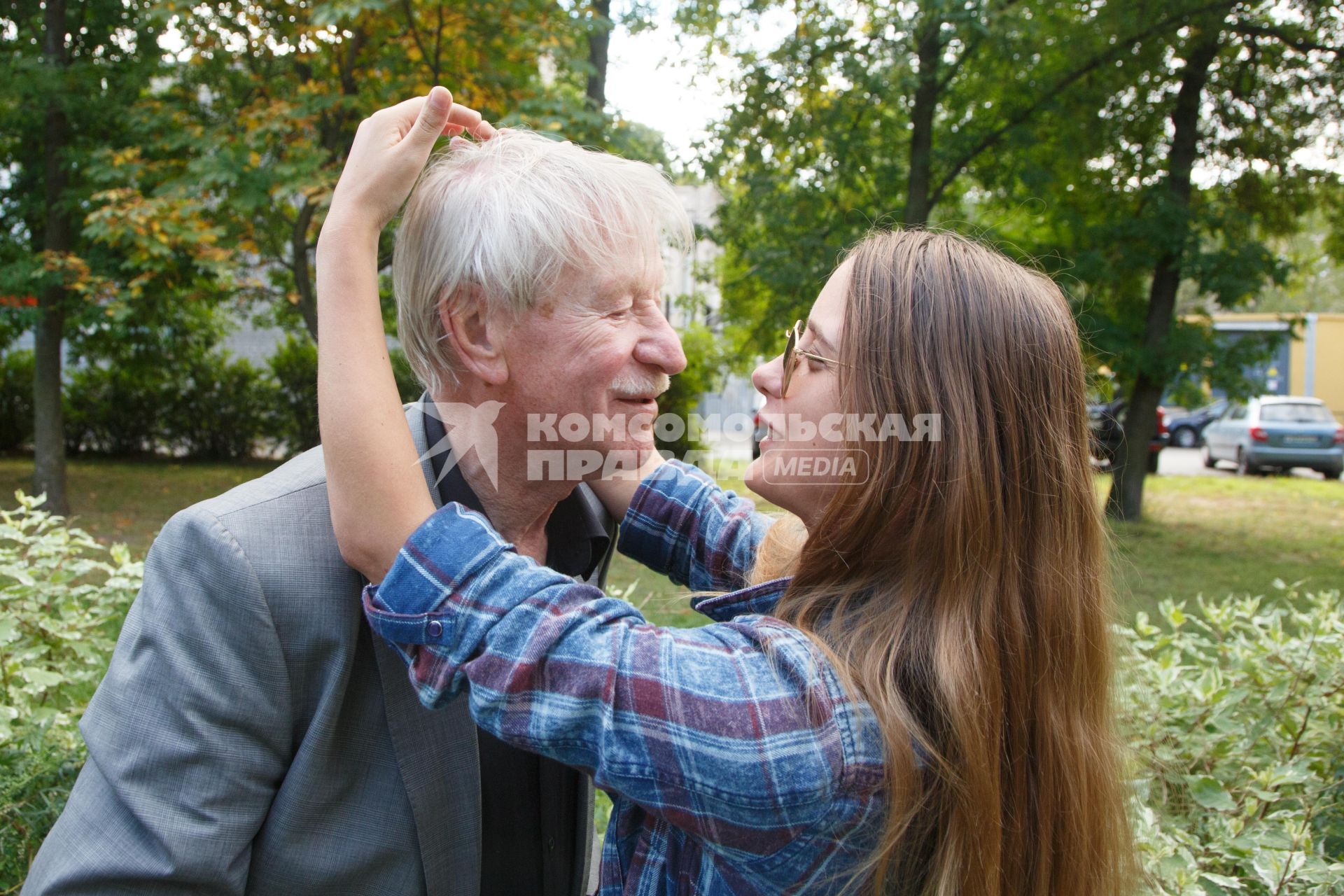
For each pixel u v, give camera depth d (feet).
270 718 2.56
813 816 2.22
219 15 17.62
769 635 2.42
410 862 2.81
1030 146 23.04
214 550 2.53
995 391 2.61
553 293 2.76
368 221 2.54
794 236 24.21
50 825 4.85
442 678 2.32
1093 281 24.34
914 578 2.55
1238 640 7.09
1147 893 4.06
